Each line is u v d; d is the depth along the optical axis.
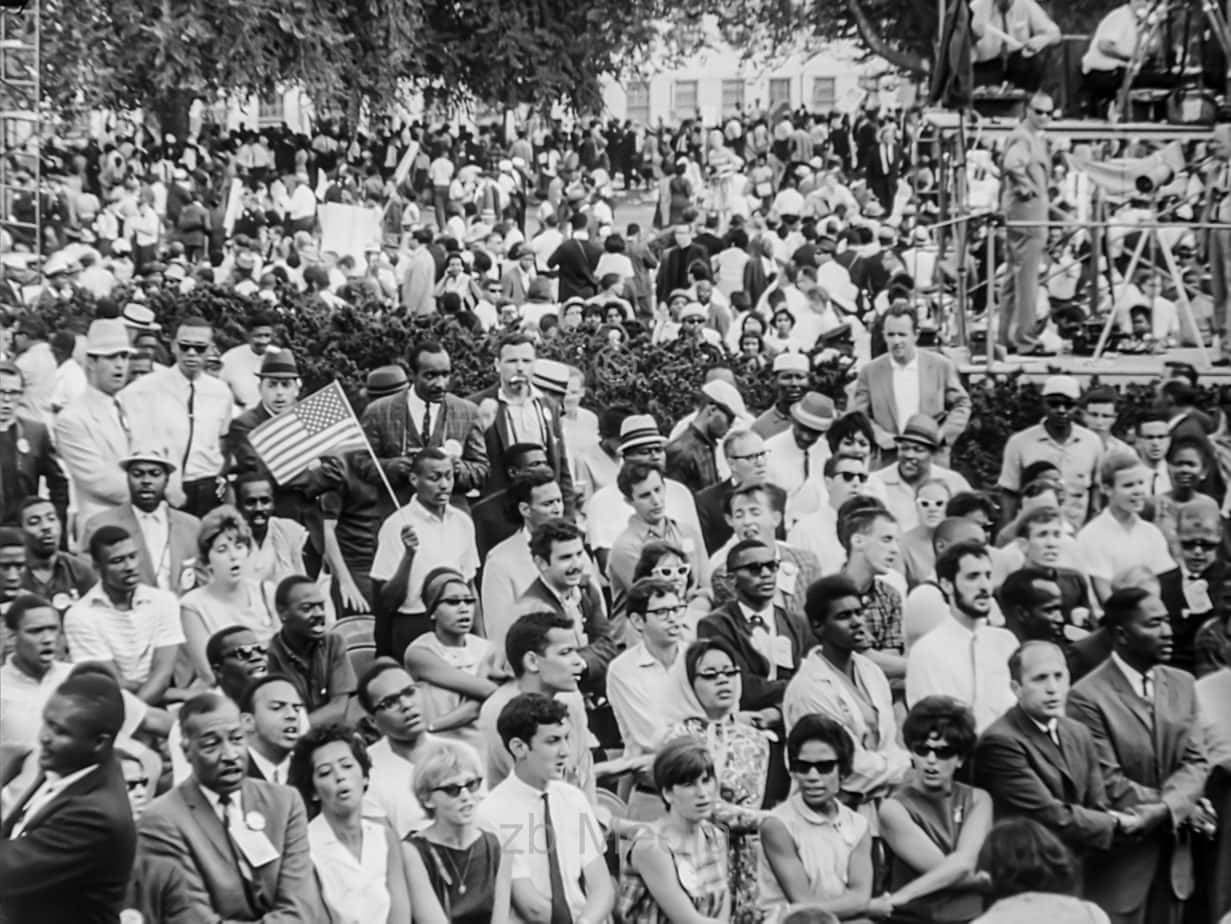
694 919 12.06
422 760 11.92
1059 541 15.18
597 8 32.72
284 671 13.03
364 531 15.15
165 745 12.80
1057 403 16.55
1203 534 15.45
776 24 33.56
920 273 23.44
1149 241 19.14
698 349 19.67
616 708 13.08
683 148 32.34
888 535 14.38
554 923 11.88
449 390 17.05
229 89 30.16
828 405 16.02
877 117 30.97
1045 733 13.15
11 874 10.85
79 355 17.17
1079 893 13.12
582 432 16.59
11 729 11.97
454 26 32.09
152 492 14.20
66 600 13.25
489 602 14.12
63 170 27.80
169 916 11.38
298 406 15.20
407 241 26.95
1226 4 19.06
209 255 26.64
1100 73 19.08
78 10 28.64
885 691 13.52
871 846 12.80
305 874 11.56
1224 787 13.51
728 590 13.88
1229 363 18.25
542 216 28.66
